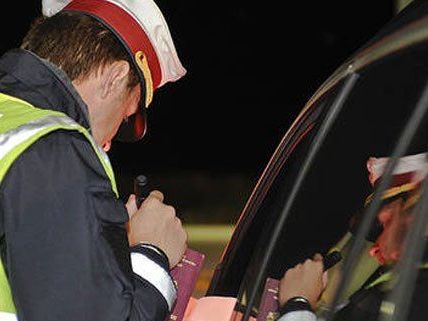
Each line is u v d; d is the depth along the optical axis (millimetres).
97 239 3986
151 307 4180
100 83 4410
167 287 4273
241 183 51656
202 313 4973
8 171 3959
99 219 4016
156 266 4297
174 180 52062
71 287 3924
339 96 4578
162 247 4402
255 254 4918
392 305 3586
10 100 4188
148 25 4484
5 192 3947
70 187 3982
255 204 5297
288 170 5047
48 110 4125
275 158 5215
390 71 4184
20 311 3949
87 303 3934
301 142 4945
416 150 3910
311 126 4852
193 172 58219
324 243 4641
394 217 3934
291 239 4723
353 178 4586
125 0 4480
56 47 4402
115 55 4418
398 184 3934
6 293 4004
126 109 4512
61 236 3943
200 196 50062
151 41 4496
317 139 4660
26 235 3928
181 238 4449
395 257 3834
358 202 4598
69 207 3967
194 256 4711
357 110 4453
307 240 4688
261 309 4539
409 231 3684
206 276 20188
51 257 3928
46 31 4438
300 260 4699
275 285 4566
